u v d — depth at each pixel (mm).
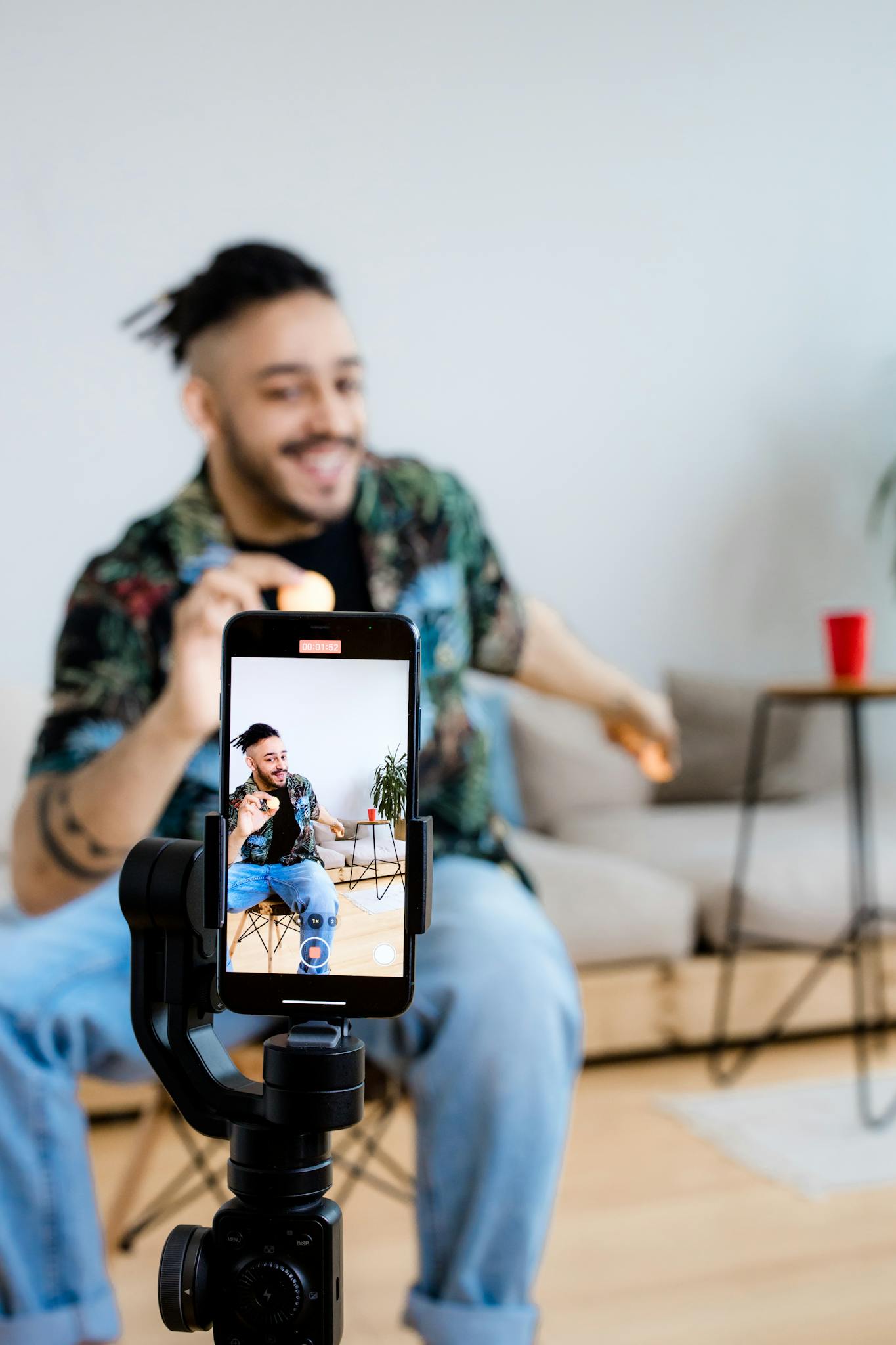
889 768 3295
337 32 2811
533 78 3014
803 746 3105
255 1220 429
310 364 1894
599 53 3076
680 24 3154
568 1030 1243
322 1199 444
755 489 3324
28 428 2578
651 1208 1767
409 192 2900
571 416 3107
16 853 1452
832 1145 1994
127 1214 1619
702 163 3203
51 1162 1171
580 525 3133
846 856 2621
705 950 2582
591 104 3076
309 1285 425
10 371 2564
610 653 3182
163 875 453
